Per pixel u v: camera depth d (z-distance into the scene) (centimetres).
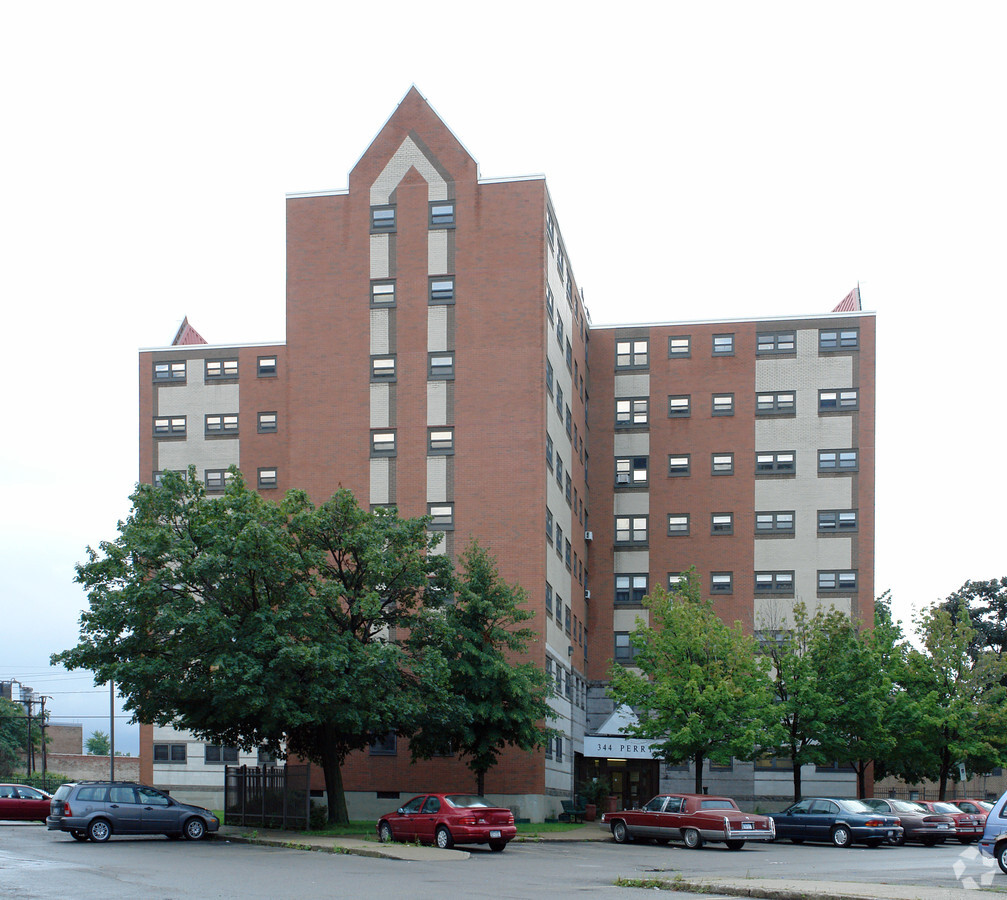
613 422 6769
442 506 5244
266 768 4016
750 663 4903
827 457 6494
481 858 3008
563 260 5991
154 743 6028
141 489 3869
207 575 3603
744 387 6650
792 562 6419
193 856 2803
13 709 9744
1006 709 5372
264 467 6244
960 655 5550
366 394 5406
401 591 4284
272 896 1894
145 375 6438
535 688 4481
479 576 4531
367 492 5322
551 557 5391
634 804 6297
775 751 5075
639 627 5103
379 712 3903
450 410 5319
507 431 5247
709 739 4662
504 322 5331
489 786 4978
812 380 6581
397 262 5478
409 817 3359
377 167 5569
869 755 5178
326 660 3562
